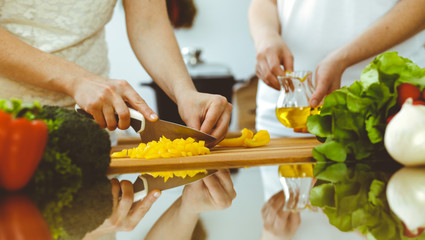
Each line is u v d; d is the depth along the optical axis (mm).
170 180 703
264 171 759
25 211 488
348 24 1509
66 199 556
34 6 1134
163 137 998
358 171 728
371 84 816
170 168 880
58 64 1075
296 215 447
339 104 859
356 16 1495
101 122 1066
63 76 1066
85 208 505
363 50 1346
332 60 1338
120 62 4625
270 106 1596
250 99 3080
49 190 614
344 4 1500
